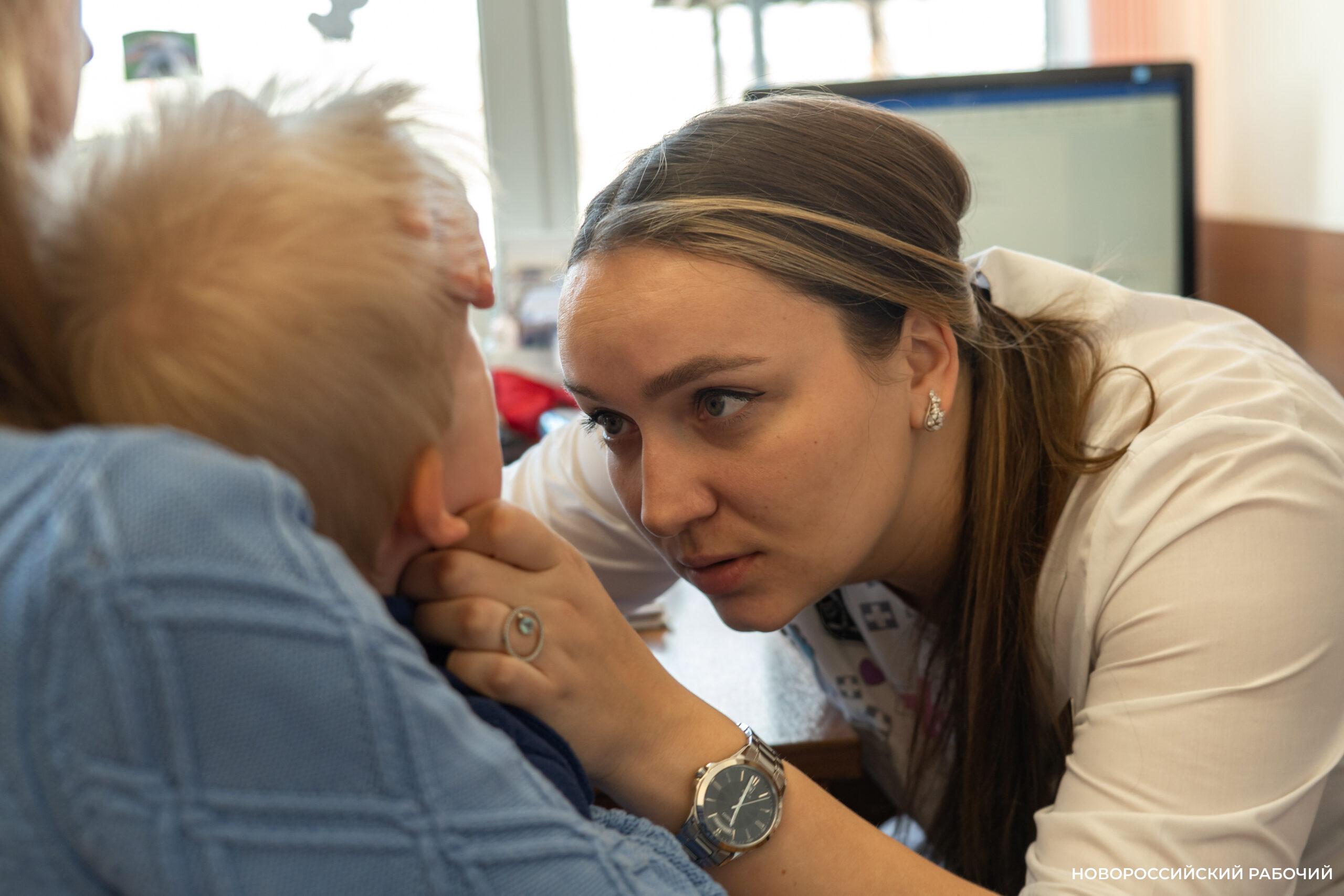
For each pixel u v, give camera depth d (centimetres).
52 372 42
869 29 224
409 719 40
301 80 51
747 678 102
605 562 107
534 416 167
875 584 99
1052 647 86
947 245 83
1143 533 78
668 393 74
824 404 76
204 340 41
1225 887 69
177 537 36
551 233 214
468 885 40
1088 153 170
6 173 42
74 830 35
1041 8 231
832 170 78
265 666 37
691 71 218
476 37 210
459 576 56
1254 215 191
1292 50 174
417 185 49
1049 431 86
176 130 45
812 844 69
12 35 45
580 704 62
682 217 73
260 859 37
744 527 78
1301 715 73
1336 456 81
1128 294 98
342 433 43
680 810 66
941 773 101
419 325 46
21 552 36
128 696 35
